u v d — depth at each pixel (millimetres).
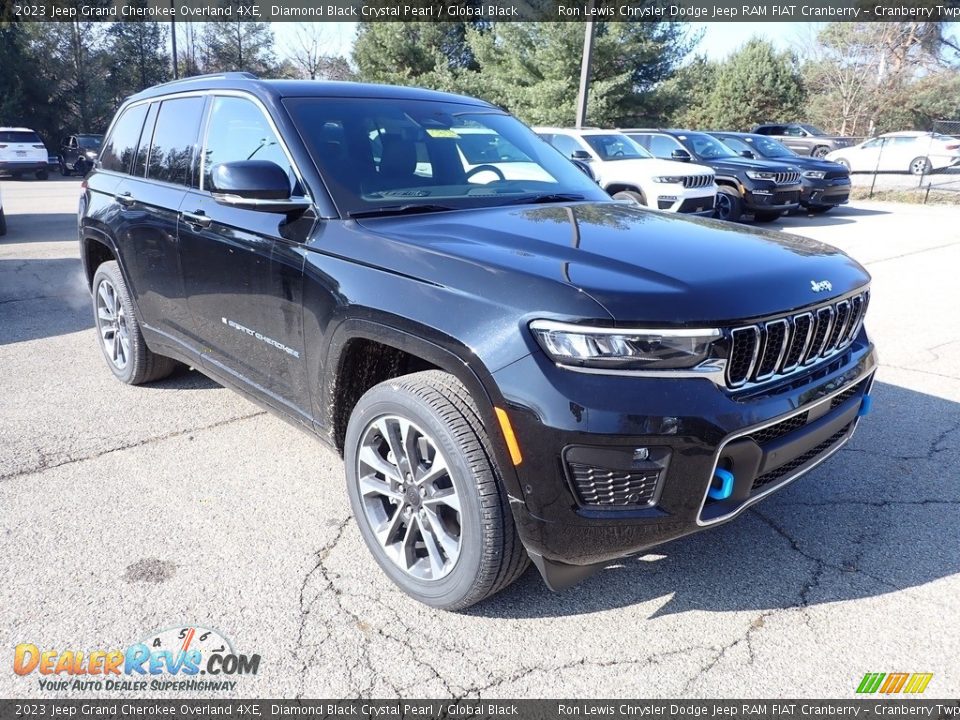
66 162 28062
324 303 2709
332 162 3018
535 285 2182
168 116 4004
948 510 3227
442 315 2285
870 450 3814
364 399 2613
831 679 2260
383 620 2516
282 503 3254
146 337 4250
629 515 2137
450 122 3656
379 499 2738
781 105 40562
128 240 4098
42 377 4816
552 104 26203
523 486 2154
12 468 3527
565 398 2053
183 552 2871
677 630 2480
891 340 5766
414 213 2941
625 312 2070
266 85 3377
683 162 11438
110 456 3684
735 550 2934
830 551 2926
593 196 3582
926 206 16594
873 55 39750
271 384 3209
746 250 2613
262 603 2588
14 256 9367
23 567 2750
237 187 2713
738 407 2166
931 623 2506
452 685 2236
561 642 2420
